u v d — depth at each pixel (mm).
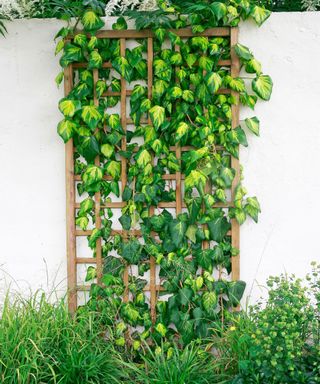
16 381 2545
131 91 3115
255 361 2564
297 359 2547
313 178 3154
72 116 3010
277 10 3824
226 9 2941
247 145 3041
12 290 3232
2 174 3211
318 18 3094
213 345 3107
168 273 3127
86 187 3105
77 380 2645
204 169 3064
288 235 3182
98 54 3033
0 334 2699
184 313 3104
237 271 3148
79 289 3180
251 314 2824
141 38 3088
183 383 2629
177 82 3090
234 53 3047
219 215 3115
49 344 2742
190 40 3061
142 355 3131
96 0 2992
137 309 3170
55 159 3201
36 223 3229
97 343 2842
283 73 3121
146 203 3141
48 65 3168
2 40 3160
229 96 3090
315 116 3131
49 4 3275
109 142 3090
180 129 3012
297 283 2652
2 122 3188
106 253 3188
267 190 3172
